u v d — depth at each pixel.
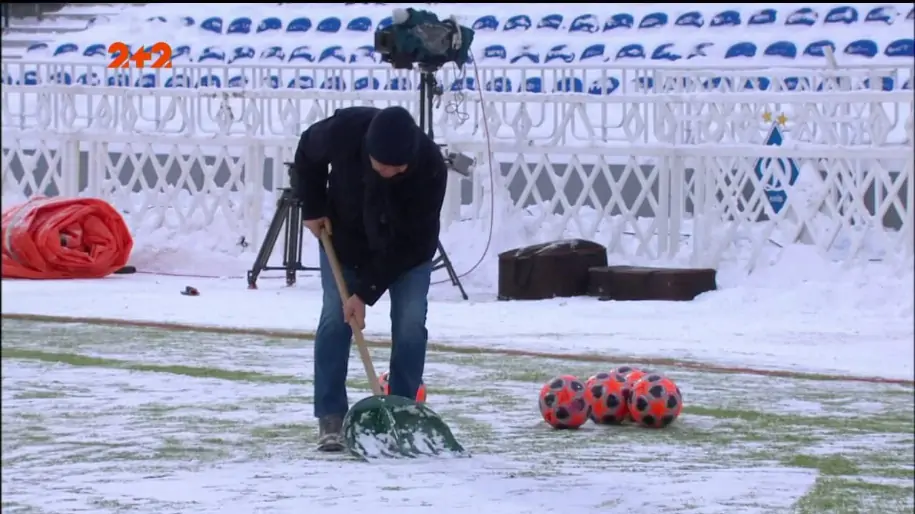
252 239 50.84
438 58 40.06
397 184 16.11
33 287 43.44
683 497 14.90
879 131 42.22
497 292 43.47
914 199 40.91
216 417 19.97
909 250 40.78
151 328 32.56
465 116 46.28
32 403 21.27
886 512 14.37
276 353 28.02
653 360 27.52
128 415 20.12
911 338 31.69
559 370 26.03
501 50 87.06
